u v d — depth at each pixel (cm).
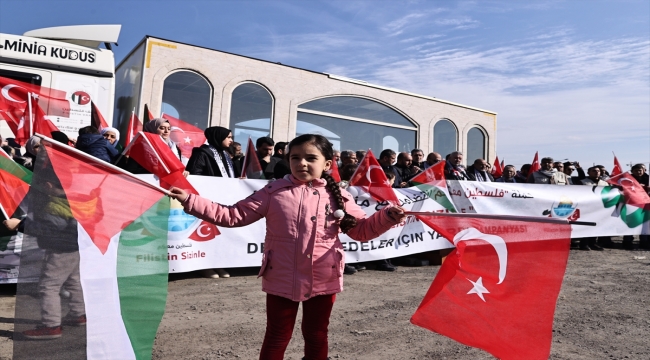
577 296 555
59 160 244
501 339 271
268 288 254
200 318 434
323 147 265
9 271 483
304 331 267
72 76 749
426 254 789
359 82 1437
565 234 271
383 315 459
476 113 1706
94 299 243
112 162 541
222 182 596
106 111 773
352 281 619
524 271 275
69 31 767
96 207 251
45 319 230
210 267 589
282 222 255
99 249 249
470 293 282
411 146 1551
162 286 270
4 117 694
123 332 251
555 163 1109
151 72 1084
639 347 385
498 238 284
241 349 359
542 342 265
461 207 796
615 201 972
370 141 1466
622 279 666
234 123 1220
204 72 1166
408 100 1536
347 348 367
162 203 278
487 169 1005
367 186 683
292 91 1316
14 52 710
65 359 232
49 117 722
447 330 281
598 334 416
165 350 352
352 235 283
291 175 271
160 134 605
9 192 421
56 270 236
